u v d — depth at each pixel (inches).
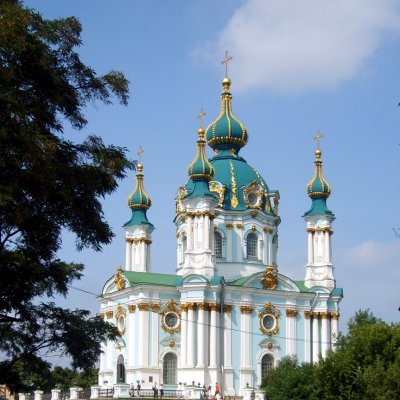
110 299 4247.0
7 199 1331.2
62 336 1577.3
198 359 3937.0
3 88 1366.9
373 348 2625.5
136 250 4648.1
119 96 1608.0
